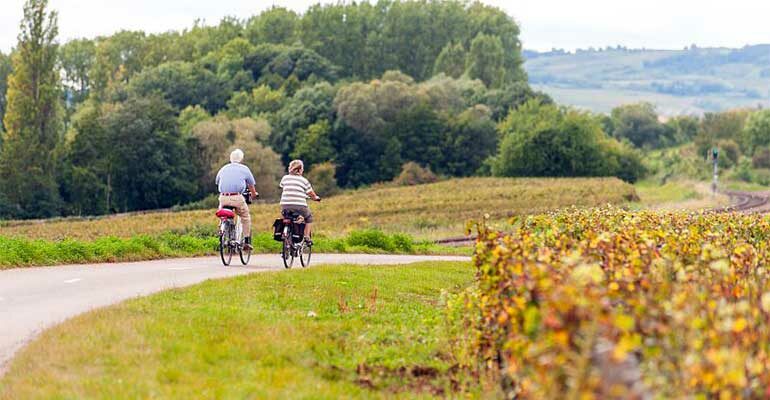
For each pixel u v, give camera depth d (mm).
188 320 47875
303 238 84188
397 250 138875
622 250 41656
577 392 21844
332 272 76188
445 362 43281
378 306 60094
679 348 25172
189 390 35281
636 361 24719
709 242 51688
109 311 49750
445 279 82438
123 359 39250
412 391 39188
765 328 28141
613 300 30516
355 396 37594
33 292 62000
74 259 85375
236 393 35281
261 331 46469
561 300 23688
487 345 38531
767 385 25156
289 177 84438
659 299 28641
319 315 54469
